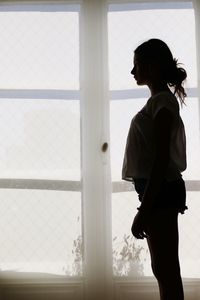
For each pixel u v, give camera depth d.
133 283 2.07
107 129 2.12
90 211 2.11
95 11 2.18
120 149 2.11
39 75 2.15
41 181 2.11
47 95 2.14
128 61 2.14
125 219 2.08
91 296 2.08
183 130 1.43
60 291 2.09
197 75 2.11
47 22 2.17
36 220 2.10
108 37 2.15
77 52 2.16
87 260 2.10
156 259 1.34
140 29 2.14
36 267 2.09
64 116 2.13
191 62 2.12
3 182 2.10
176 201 1.34
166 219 1.32
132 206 2.08
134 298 2.07
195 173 2.06
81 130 2.13
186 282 2.04
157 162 1.26
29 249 2.09
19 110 2.13
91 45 2.17
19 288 2.10
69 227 2.10
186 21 2.14
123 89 2.13
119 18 2.16
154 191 1.25
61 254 2.09
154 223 1.33
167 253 1.32
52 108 2.13
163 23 2.14
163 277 1.33
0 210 2.10
